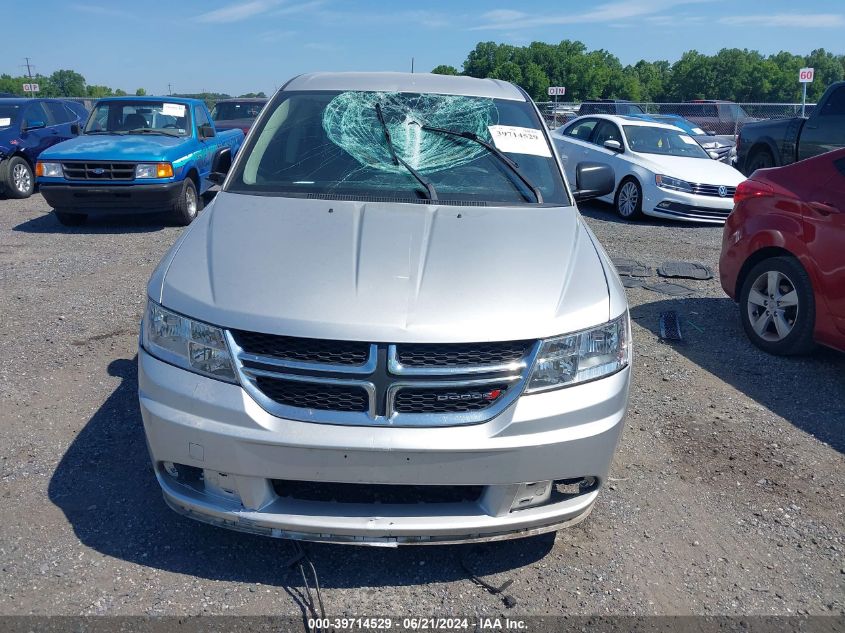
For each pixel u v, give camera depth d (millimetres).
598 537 3205
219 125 16500
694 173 10727
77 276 7055
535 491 2742
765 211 5484
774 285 5398
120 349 5105
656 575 2973
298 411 2611
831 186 5039
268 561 2938
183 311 2781
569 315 2791
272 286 2803
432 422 2600
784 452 4016
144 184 9227
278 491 2725
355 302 2715
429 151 4004
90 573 2816
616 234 10008
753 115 24375
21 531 3051
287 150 3982
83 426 3975
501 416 2641
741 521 3371
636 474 3730
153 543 3012
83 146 9375
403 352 2617
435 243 3143
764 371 5160
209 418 2639
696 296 6973
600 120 12500
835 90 11320
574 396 2723
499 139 4121
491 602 2771
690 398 4668
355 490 2723
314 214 3375
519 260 3064
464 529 2646
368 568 2930
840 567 3078
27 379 4562
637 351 5480
